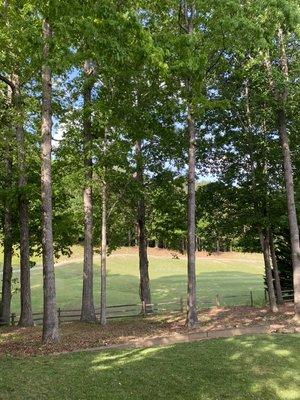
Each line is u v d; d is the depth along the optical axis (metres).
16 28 12.30
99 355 10.63
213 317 19.42
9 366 9.61
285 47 17.09
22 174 16.88
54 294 13.02
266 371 9.05
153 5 15.03
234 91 20.81
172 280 44.78
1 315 20.44
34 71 14.12
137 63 10.84
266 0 14.34
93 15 9.18
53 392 7.93
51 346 12.43
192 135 16.73
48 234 12.94
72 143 17.33
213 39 15.27
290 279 27.48
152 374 8.86
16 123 14.77
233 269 59.12
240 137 21.22
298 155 21.20
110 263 55.56
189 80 15.96
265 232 21.78
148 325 17.73
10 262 20.69
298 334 12.98
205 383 8.45
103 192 17.81
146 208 24.06
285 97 17.00
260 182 20.95
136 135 17.48
